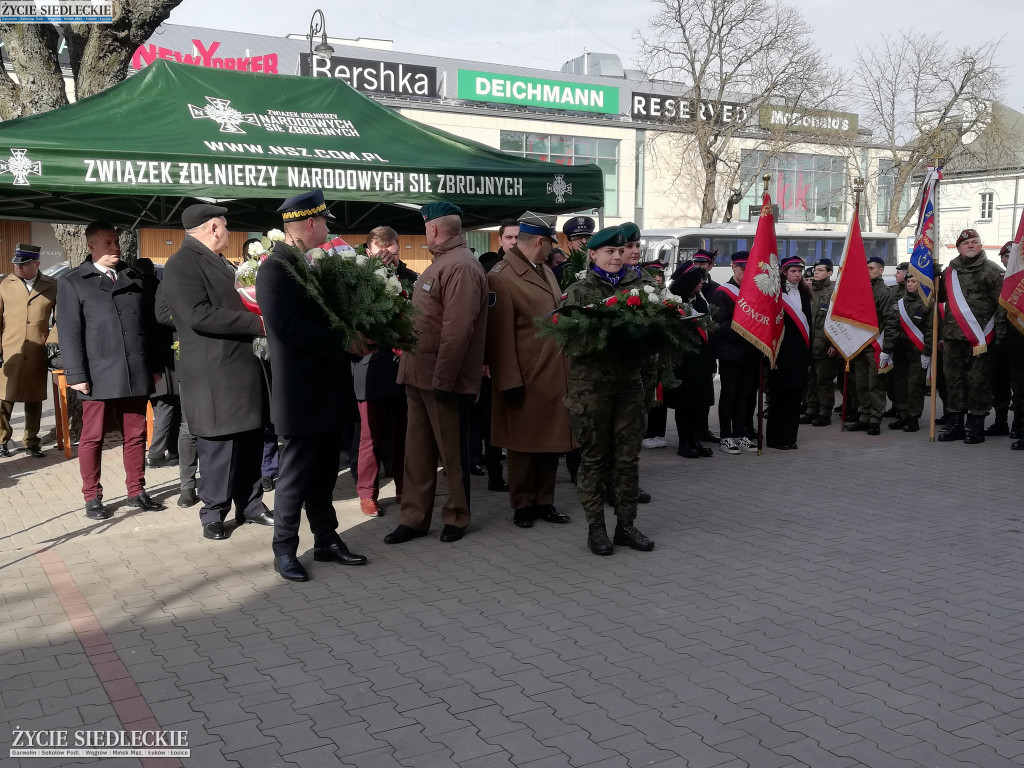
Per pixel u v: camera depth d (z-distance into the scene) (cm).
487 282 590
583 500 560
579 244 754
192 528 624
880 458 871
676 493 724
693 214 3916
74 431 952
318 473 532
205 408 579
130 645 420
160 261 2448
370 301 482
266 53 3500
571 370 554
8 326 880
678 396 856
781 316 859
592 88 3678
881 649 407
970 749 318
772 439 934
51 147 580
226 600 480
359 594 489
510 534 609
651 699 360
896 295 1019
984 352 914
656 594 484
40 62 920
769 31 3472
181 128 666
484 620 448
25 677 385
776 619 445
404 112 3325
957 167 4203
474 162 746
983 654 401
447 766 311
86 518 651
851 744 323
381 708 354
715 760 313
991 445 939
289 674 386
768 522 631
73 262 976
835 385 1173
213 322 557
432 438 592
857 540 584
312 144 698
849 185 4019
